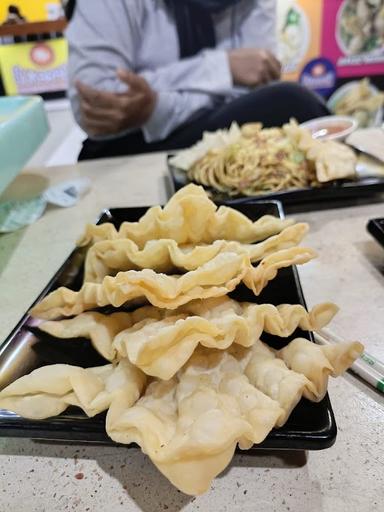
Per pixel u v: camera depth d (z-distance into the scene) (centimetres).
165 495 37
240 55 185
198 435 30
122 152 188
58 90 220
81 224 92
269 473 38
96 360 46
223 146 99
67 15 170
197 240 55
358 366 47
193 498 37
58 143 224
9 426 38
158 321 42
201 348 41
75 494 38
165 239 50
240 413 34
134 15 171
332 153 89
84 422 38
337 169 85
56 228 92
